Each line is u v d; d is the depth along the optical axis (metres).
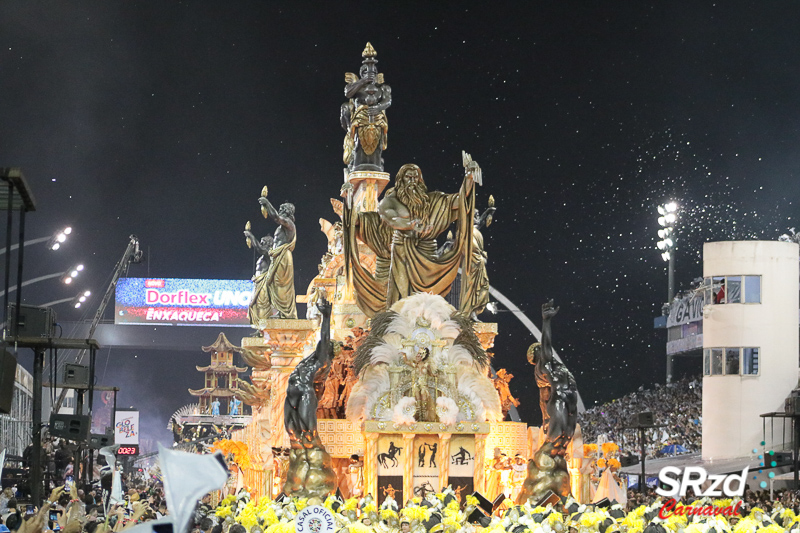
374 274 30.36
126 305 81.62
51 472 26.27
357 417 26.88
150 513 19.33
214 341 83.69
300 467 24.80
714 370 46.66
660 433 57.69
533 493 25.20
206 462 6.62
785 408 41.38
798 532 20.00
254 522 20.38
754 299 46.19
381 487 25.89
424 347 26.70
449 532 20.30
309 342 30.56
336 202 33.66
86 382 28.45
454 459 26.31
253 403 32.97
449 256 29.53
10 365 14.17
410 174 29.47
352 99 33.00
